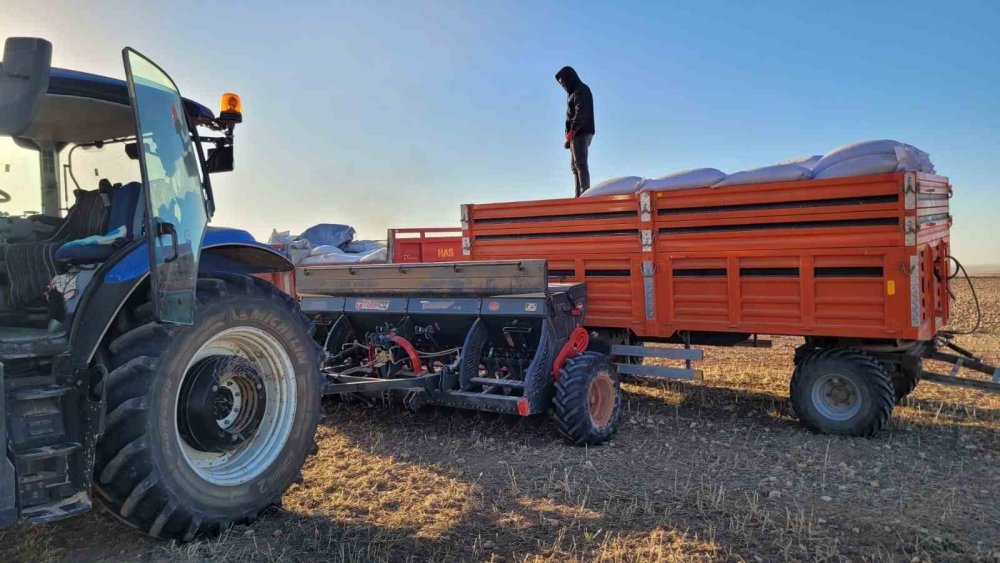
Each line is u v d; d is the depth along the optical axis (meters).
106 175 4.77
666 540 3.86
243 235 4.57
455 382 6.25
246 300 4.17
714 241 6.74
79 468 3.35
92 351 3.46
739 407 7.21
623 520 4.16
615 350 7.30
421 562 3.64
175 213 3.74
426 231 10.77
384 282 6.88
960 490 4.63
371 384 6.02
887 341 6.20
